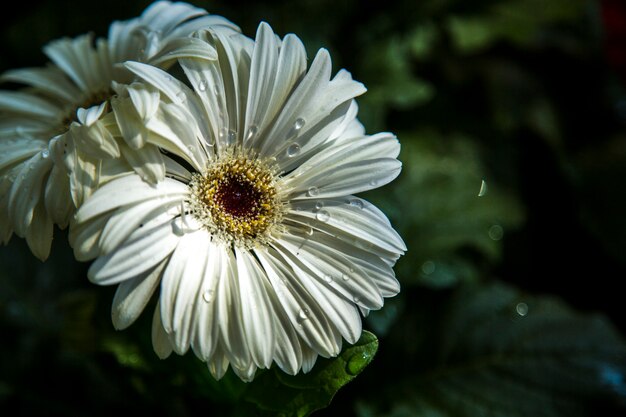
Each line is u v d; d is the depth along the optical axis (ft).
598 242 1.34
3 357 1.04
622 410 1.06
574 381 1.08
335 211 0.82
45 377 1.05
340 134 0.84
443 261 1.16
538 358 1.10
